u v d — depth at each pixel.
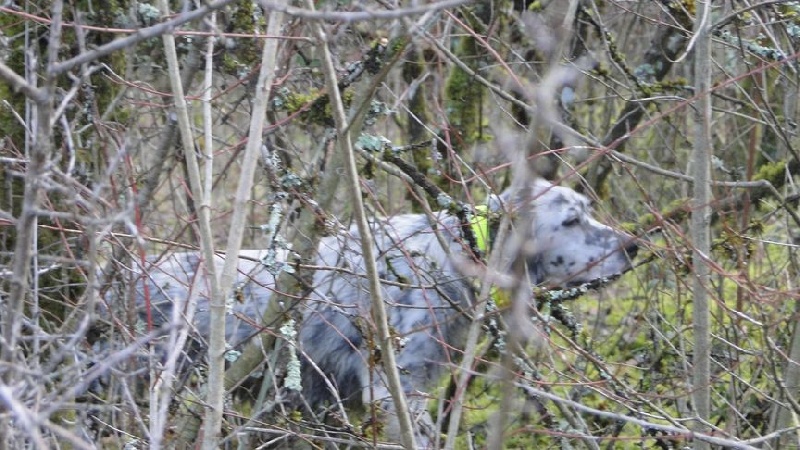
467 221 7.75
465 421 8.78
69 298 7.38
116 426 6.83
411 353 8.76
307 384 9.05
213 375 5.75
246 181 5.74
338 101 5.18
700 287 6.70
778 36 9.61
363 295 8.65
